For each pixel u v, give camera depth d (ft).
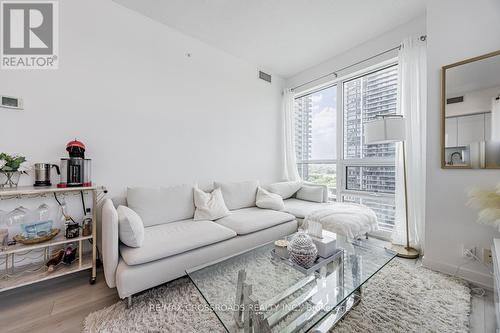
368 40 9.52
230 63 10.64
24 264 5.91
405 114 8.01
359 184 10.42
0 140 5.67
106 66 7.20
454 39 6.11
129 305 4.79
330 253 5.03
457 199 6.09
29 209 5.93
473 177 5.82
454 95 6.08
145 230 6.42
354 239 6.36
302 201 10.82
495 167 5.45
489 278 5.53
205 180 9.78
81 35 6.75
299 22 8.34
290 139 12.76
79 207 6.75
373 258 5.14
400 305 4.90
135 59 7.79
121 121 7.52
